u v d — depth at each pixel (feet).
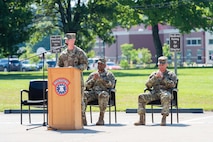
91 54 315.99
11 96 101.81
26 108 83.97
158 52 282.15
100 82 63.87
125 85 125.70
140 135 52.39
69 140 49.78
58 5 237.66
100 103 62.64
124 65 300.61
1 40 204.13
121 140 49.49
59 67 56.85
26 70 273.95
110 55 445.78
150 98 61.87
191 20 274.77
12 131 56.54
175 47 90.07
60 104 56.08
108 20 245.45
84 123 61.77
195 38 420.77
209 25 284.61
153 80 62.08
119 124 63.26
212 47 417.08
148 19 272.31
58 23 262.47
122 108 83.56
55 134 53.47
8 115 77.56
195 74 176.24
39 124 64.08
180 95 98.73
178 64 307.58
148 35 435.53
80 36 240.12
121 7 253.03
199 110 78.59
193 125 60.44
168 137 50.88
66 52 59.06
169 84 61.82
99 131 55.52
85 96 63.67
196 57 416.87
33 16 232.94
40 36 252.42
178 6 272.31
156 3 271.49
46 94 64.95
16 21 204.95
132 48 403.13
